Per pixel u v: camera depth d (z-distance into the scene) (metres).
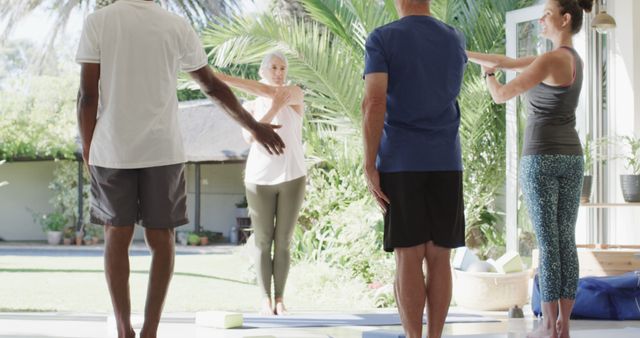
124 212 3.39
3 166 20.05
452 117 3.47
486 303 6.42
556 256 4.42
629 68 6.75
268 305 5.80
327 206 8.49
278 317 5.65
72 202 19.44
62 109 19.59
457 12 8.82
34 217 20.05
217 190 20.50
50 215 19.58
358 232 8.09
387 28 3.42
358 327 5.22
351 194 8.43
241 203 19.70
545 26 4.46
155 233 3.47
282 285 5.84
